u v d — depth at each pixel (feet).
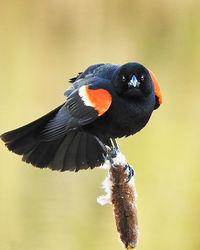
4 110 53.01
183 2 67.36
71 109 26.89
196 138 50.06
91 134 27.96
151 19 66.69
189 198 40.45
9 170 45.03
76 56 61.77
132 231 22.16
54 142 27.35
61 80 58.49
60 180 43.60
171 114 54.44
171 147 48.44
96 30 64.90
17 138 26.12
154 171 44.14
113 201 22.27
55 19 65.31
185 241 36.32
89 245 35.60
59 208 39.27
